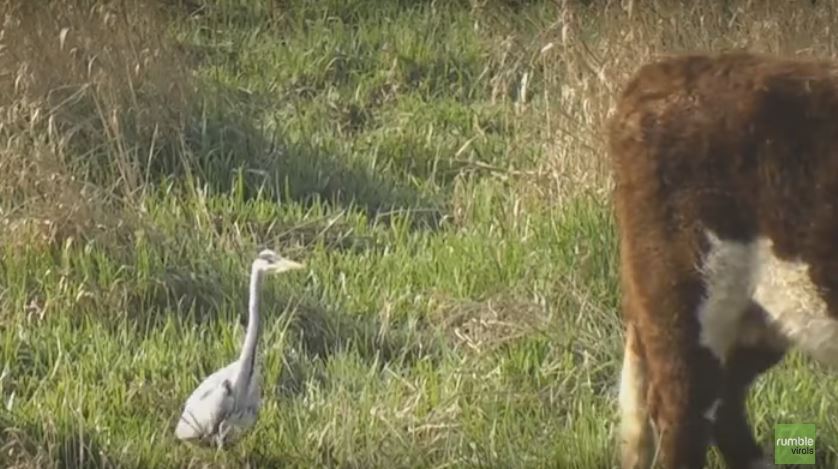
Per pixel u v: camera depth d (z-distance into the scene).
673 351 15.16
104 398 17.70
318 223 22.17
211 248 20.80
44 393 17.78
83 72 23.00
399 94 27.98
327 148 25.22
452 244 21.34
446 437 16.77
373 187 23.92
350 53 29.22
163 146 23.44
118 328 19.06
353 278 20.59
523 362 18.42
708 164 14.85
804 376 17.91
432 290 20.23
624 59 21.80
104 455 16.42
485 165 23.62
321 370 18.47
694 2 22.42
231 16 30.56
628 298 15.45
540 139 23.12
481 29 29.53
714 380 15.21
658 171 14.99
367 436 16.86
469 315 19.56
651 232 15.09
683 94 15.02
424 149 25.61
